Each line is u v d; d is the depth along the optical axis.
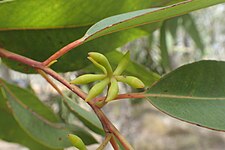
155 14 0.16
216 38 1.20
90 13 0.20
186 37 0.85
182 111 0.18
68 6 0.20
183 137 1.54
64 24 0.21
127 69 0.26
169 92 0.19
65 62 0.22
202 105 0.18
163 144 1.47
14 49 0.22
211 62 0.19
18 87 0.27
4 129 0.30
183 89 0.19
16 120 0.28
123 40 0.22
